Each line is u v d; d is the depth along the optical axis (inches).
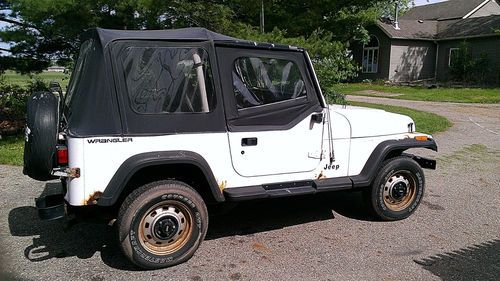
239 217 204.5
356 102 793.6
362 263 159.6
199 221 157.2
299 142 175.5
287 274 150.8
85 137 141.2
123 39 148.3
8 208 211.8
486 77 1118.4
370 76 1312.7
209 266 155.9
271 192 168.4
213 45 159.6
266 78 169.0
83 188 142.3
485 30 1124.5
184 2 402.3
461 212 216.2
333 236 183.9
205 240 177.9
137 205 147.2
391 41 1232.8
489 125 525.7
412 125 208.2
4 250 160.2
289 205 222.5
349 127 187.0
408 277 149.7
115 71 146.7
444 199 236.5
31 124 144.5
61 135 149.4
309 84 177.8
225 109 161.0
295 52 174.6
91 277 146.9
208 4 414.0
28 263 155.6
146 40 150.6
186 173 161.3
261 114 167.6
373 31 1284.4
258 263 158.7
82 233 183.0
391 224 198.5
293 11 507.8
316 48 418.0
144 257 149.5
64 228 183.8
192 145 155.6
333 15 542.0
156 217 151.1
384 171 195.9
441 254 168.4
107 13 375.9
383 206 198.5
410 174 202.2
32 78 500.1
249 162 166.2
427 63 1275.8
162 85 151.8
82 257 161.3
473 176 287.3
